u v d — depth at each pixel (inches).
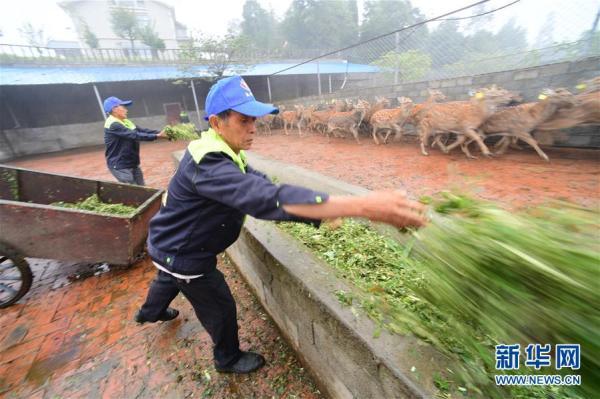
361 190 124.8
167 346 89.3
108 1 1158.3
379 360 45.3
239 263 115.8
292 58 893.8
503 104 199.9
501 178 155.9
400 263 74.7
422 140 230.8
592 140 182.4
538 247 33.7
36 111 532.7
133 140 166.9
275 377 77.3
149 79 571.8
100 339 93.3
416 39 364.5
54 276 127.8
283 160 272.4
